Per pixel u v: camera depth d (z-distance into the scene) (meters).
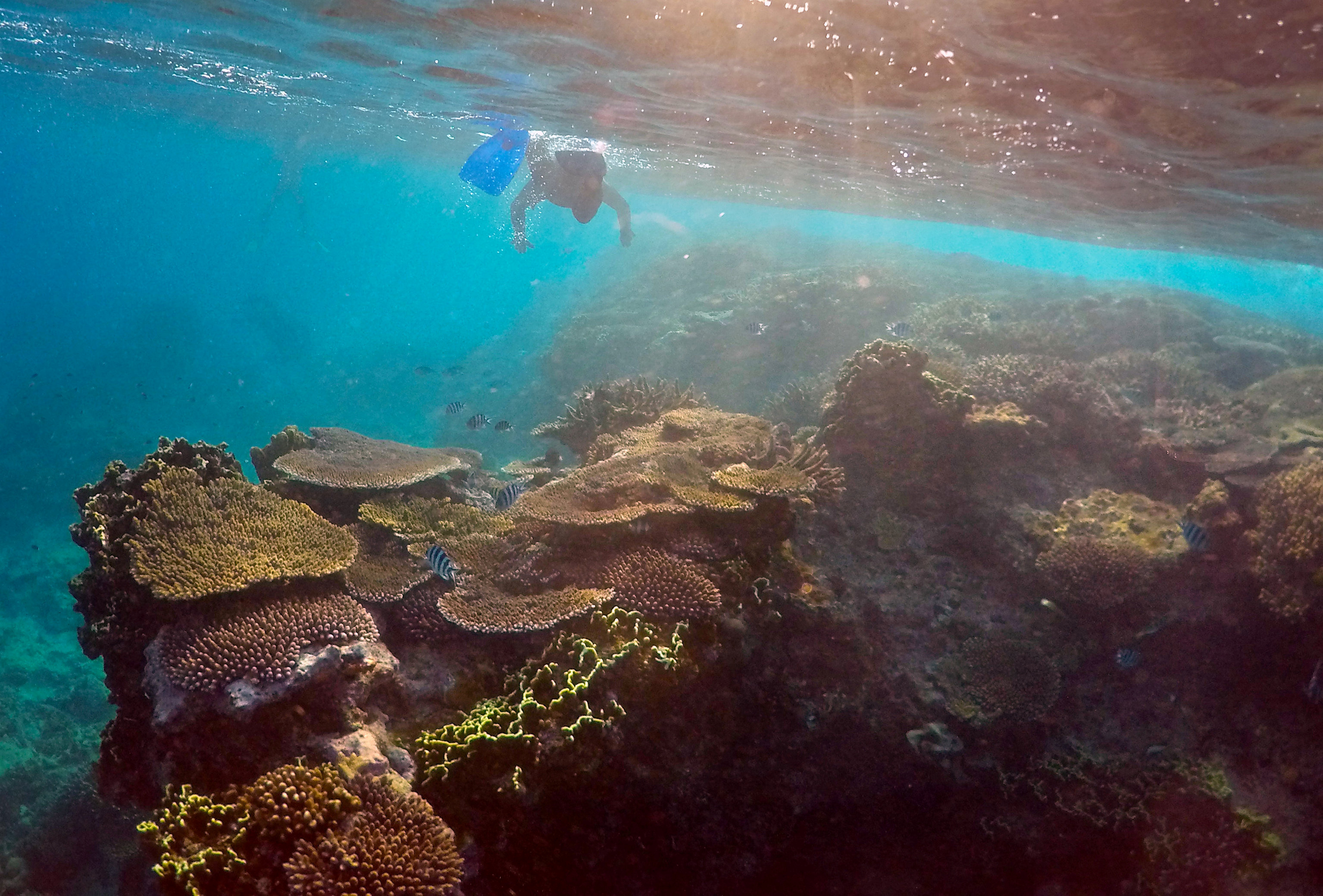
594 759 2.14
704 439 3.21
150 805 2.34
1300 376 5.09
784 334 8.84
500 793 2.07
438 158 14.75
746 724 2.52
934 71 3.38
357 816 1.95
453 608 2.49
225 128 14.53
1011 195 6.48
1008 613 3.28
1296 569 2.98
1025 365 4.32
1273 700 2.99
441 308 25.48
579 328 11.26
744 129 5.52
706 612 2.40
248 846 1.88
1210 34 2.55
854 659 2.84
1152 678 3.12
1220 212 5.34
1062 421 3.98
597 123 6.42
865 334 8.68
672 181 12.93
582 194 4.48
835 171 7.14
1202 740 3.00
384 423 11.97
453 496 3.38
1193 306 9.19
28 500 9.92
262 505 2.62
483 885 2.13
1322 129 3.15
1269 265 9.87
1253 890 2.69
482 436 10.17
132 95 10.78
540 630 2.38
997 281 11.16
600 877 2.26
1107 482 3.85
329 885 1.81
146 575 2.26
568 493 2.80
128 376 15.72
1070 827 2.86
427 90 6.30
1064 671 3.15
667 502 2.69
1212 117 3.23
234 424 12.45
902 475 3.60
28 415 12.78
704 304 10.42
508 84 5.44
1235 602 3.14
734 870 2.50
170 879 1.83
